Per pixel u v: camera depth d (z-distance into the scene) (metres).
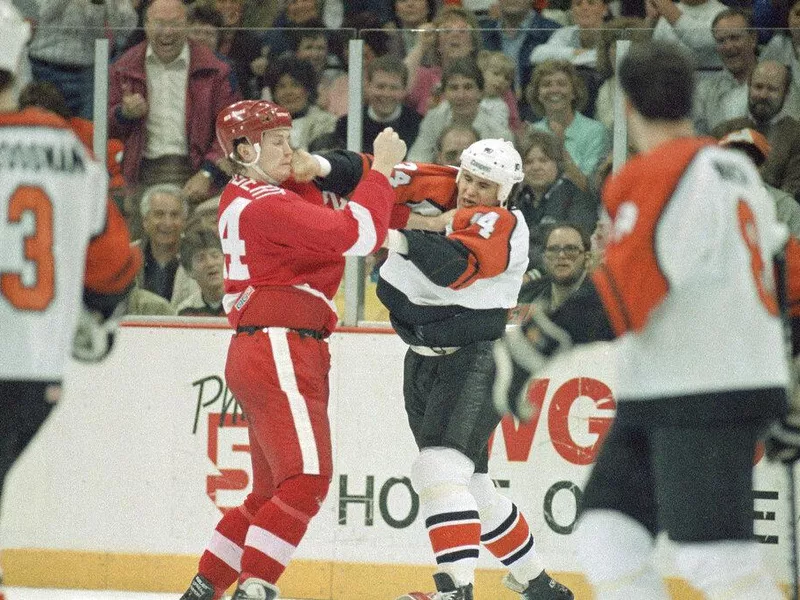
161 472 15.10
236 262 12.34
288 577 14.93
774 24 18.08
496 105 14.70
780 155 14.30
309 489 11.89
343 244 11.79
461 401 12.58
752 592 7.90
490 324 12.77
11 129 8.55
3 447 8.50
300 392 12.09
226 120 12.44
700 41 14.34
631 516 8.45
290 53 14.86
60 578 15.20
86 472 15.16
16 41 8.73
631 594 8.20
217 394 15.06
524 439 14.78
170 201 15.16
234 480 15.02
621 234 7.98
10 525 15.24
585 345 8.38
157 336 15.15
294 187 12.77
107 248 8.98
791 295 9.05
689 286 8.00
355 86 14.82
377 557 14.84
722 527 8.02
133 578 15.11
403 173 13.14
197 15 18.62
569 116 14.64
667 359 8.09
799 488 14.24
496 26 18.59
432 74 14.73
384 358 14.88
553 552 14.73
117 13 18.12
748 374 8.00
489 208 12.61
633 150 14.59
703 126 14.52
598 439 14.69
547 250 14.79
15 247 8.47
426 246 12.19
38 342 8.47
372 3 19.11
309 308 12.30
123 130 15.16
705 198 7.87
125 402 15.15
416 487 12.62
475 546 12.35
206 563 12.80
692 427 8.04
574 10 18.31
